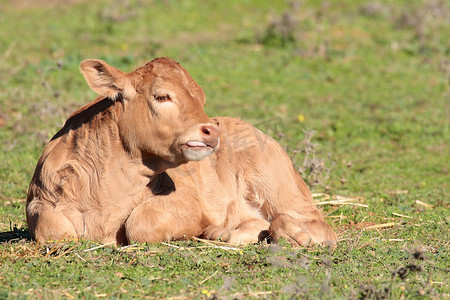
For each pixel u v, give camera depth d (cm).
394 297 1424
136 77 1692
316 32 6372
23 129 3456
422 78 5091
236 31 6625
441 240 1952
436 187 2809
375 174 3022
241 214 2028
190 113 1648
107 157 1736
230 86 4684
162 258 1669
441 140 3694
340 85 4900
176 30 6594
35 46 5619
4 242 1867
